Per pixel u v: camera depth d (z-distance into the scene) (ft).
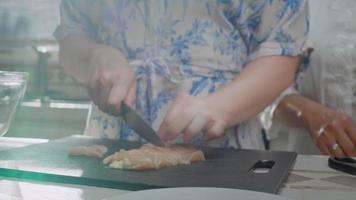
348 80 4.61
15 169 2.49
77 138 3.52
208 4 3.30
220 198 1.76
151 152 2.80
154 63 3.36
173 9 3.36
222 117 3.07
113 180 2.35
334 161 2.76
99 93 3.33
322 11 4.79
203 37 3.33
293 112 4.38
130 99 3.22
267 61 3.29
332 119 4.08
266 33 3.36
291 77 3.37
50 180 2.43
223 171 2.59
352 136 3.96
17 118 4.14
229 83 3.26
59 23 3.96
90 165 2.66
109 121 3.58
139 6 3.43
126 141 3.40
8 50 5.39
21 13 5.41
